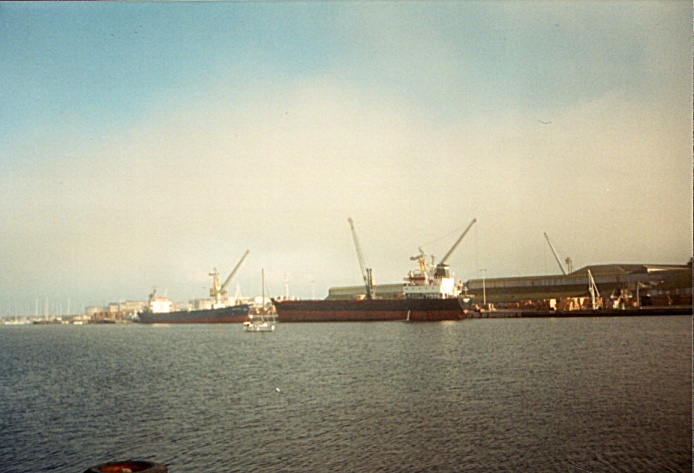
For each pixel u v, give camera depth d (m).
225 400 37.72
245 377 48.41
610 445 25.48
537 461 23.58
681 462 22.91
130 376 52.44
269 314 161.12
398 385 41.31
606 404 33.38
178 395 40.56
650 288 114.12
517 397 35.97
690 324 89.44
